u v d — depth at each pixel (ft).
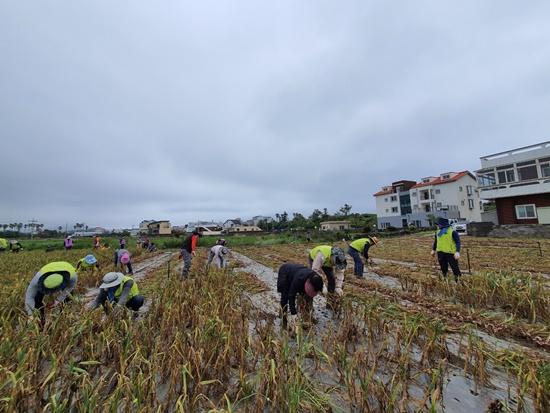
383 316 15.26
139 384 8.91
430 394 9.08
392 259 46.24
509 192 87.40
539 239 67.15
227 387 10.71
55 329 12.72
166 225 269.03
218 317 14.08
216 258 35.68
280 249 80.18
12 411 8.27
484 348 12.30
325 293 18.72
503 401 9.76
